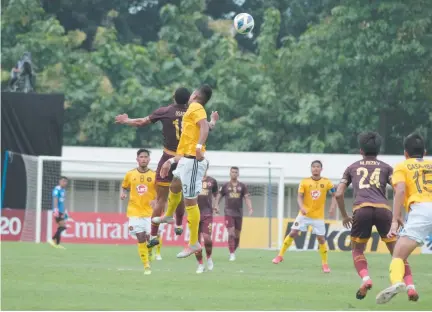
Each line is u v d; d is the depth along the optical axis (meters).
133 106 105.50
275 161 78.75
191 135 30.17
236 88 106.75
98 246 60.06
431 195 25.42
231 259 48.78
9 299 25.70
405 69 101.44
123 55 109.88
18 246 56.75
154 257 47.00
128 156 78.88
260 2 128.38
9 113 67.06
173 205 31.44
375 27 100.56
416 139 26.00
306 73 105.75
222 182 78.12
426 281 36.00
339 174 78.19
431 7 101.19
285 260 49.22
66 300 25.62
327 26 104.81
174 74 110.50
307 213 43.59
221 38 113.25
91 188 78.81
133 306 24.52
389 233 25.84
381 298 24.41
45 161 68.19
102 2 123.69
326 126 104.12
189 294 27.92
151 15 126.75
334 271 41.19
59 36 109.56
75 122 107.81
